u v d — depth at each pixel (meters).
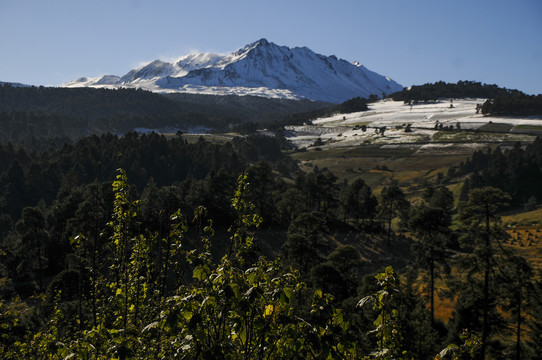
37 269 58.16
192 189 87.69
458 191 167.50
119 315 7.56
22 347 8.60
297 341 4.62
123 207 7.88
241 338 4.89
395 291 5.80
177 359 5.50
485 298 36.78
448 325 42.72
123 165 156.25
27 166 162.38
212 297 4.57
